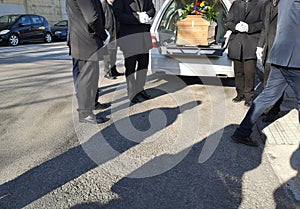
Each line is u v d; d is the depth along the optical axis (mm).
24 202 2078
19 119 3637
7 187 2250
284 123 3426
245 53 3754
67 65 7387
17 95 4676
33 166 2549
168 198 2133
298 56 2396
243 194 2168
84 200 2107
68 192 2197
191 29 4531
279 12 2545
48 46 12414
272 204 2053
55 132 3248
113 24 4523
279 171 2459
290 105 3975
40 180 2346
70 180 2350
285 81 2633
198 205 2053
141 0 3889
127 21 3869
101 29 3260
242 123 2896
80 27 3209
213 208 2021
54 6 19984
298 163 2578
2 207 2023
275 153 2756
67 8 3287
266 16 3191
